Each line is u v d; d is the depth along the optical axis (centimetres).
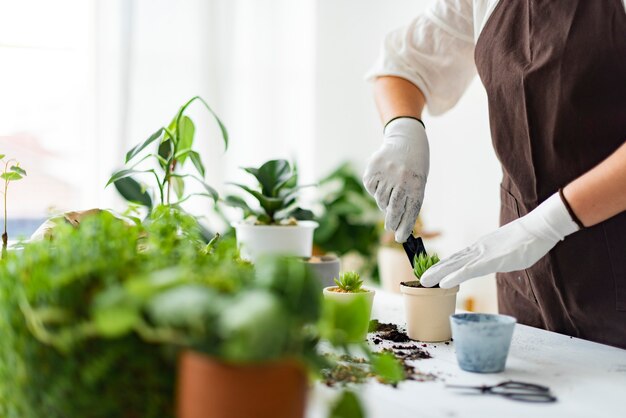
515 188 126
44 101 232
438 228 237
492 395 75
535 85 116
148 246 73
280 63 272
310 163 279
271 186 143
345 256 252
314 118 277
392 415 69
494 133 127
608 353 95
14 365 58
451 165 230
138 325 51
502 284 138
